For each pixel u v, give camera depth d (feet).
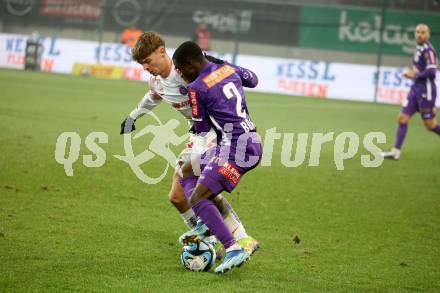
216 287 52.03
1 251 57.77
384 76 250.78
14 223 66.54
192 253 56.29
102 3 292.20
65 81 240.53
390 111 213.25
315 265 59.62
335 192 92.02
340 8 273.95
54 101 173.68
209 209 54.85
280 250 63.87
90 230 66.08
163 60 57.93
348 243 67.72
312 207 82.74
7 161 95.25
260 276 55.72
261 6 280.72
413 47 263.90
